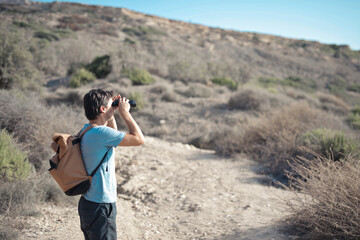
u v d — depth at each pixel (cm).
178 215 462
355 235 279
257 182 632
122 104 220
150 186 581
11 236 308
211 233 384
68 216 396
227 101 1630
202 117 1381
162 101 1591
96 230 203
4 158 440
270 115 1021
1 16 1616
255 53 6625
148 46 4812
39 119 612
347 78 5697
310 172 365
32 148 562
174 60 2458
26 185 425
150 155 815
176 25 7506
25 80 1234
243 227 389
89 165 203
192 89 1766
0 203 379
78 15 6216
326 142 665
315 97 2130
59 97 1338
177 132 1190
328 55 7406
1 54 1160
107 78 2059
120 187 560
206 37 7131
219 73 2439
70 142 203
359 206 300
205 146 1085
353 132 1045
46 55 2209
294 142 727
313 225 329
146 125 1284
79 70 2000
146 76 1988
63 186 200
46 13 5809
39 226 352
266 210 458
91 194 204
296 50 7350
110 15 6794
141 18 7131
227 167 759
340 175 328
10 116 589
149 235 383
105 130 205
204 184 607
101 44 4225
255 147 867
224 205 494
